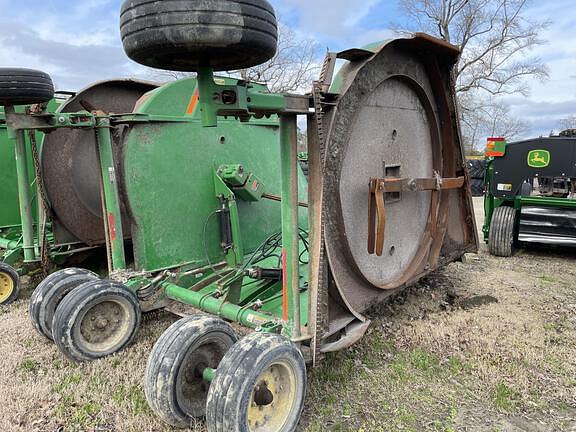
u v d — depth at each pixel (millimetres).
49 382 3201
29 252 4926
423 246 4262
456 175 4652
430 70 4016
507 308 4582
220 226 4410
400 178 3562
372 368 3379
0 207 6035
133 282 3768
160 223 4094
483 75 27766
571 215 6301
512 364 3436
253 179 4465
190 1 1907
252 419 2389
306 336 2809
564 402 2998
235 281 3721
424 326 4078
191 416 2645
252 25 2012
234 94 2205
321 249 2777
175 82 4367
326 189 2926
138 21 1970
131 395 3059
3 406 2928
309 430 2674
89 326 3486
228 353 2383
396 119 3717
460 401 2992
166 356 2561
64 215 5277
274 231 5250
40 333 3766
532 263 6395
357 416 2818
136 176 3951
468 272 5887
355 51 2809
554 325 4180
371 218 3248
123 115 3896
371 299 3537
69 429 2734
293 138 2660
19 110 5727
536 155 6527
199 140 4406
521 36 27047
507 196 6789
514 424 2764
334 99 2787
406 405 2938
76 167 5332
